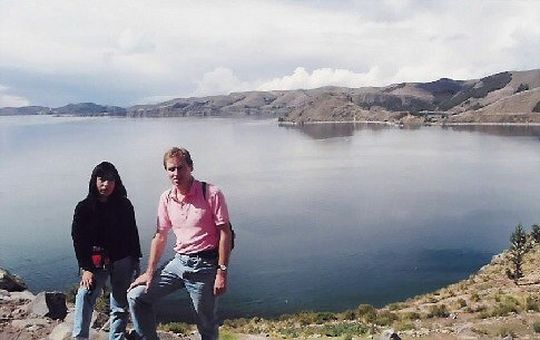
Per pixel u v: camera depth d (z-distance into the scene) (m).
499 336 26.48
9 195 131.00
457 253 72.19
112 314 6.98
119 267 6.80
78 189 139.75
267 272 62.84
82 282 6.65
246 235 83.31
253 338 13.77
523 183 138.62
